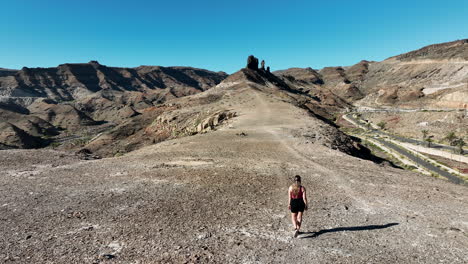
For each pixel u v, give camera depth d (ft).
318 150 79.82
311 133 120.88
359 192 39.99
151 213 30.19
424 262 20.62
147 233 25.20
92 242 23.32
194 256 21.16
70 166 55.62
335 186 43.06
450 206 34.76
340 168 57.11
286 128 134.72
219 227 26.84
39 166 54.54
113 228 26.25
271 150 78.69
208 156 68.90
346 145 127.54
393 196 38.42
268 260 20.84
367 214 30.94
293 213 25.55
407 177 52.70
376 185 44.37
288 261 20.74
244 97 369.30
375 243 23.72
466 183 196.24
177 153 73.72
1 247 22.30
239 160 63.41
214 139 102.53
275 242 23.88
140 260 20.49
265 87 542.98
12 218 28.50
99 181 43.91
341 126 518.37
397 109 638.94
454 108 502.79
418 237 24.98
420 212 31.89
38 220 28.02
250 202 34.58
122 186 40.91
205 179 45.50
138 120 457.27
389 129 469.16
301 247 22.99
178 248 22.41
